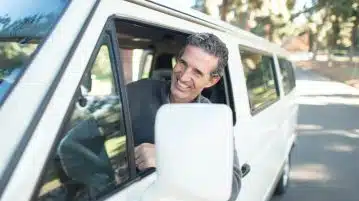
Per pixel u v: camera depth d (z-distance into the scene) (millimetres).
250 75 3443
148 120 2100
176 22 2154
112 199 1472
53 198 1200
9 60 1278
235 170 1798
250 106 3217
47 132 1172
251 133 3043
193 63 1781
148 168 1740
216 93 2730
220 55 1797
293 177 6539
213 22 2654
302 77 34688
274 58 5105
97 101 1430
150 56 3461
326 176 6629
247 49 3467
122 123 1595
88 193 1372
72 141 1294
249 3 12023
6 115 1139
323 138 9672
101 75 1448
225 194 1194
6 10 1446
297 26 17312
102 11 1474
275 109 4461
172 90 1921
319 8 21109
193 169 1201
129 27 2057
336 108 15406
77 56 1312
